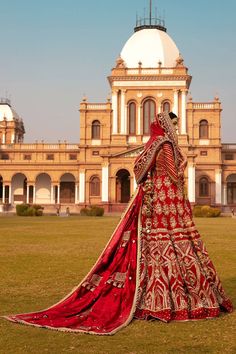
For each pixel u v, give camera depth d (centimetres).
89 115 7494
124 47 7788
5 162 7925
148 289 726
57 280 1092
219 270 1245
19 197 8144
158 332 656
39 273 1195
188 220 772
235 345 603
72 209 7525
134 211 785
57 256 1545
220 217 5691
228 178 7850
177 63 7238
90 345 604
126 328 674
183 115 7194
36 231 2731
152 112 7275
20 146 7988
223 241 2098
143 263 745
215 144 7400
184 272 736
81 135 7488
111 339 629
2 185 8288
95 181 7456
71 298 762
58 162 7812
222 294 768
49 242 2031
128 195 7175
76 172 7788
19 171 7919
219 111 7431
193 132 7456
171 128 794
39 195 8062
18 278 1119
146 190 764
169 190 770
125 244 770
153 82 7269
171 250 738
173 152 779
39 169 7875
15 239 2180
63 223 3706
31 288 993
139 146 6825
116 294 739
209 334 647
